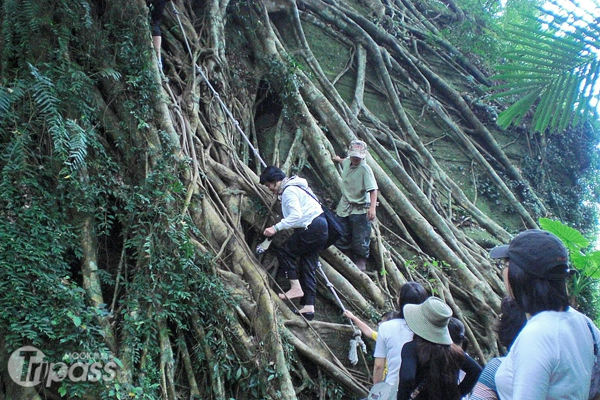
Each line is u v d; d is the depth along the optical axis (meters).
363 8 10.94
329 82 8.66
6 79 5.37
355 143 6.46
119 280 5.01
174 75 6.89
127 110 5.69
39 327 4.23
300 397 5.32
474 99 10.52
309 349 5.43
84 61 5.78
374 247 6.76
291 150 7.31
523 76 3.53
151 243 5.02
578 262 7.81
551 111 3.52
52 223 4.78
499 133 10.51
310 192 5.66
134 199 5.30
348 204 6.53
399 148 8.84
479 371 3.82
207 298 5.07
